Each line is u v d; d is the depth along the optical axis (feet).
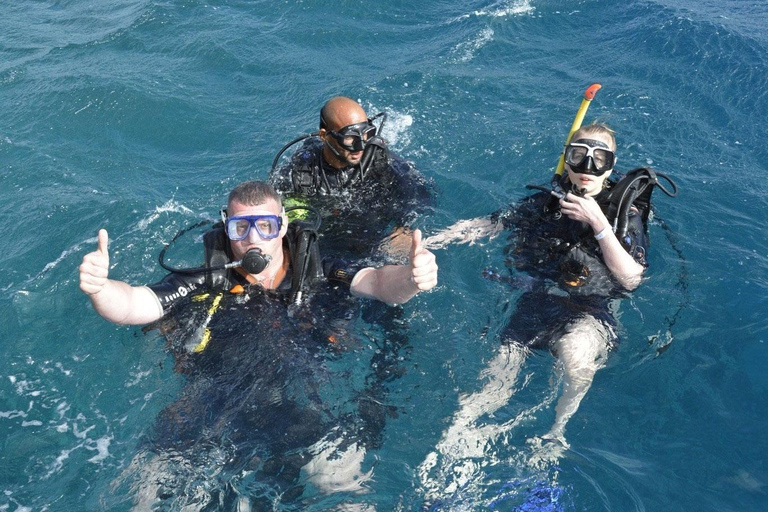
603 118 22.08
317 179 17.47
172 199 18.90
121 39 29.12
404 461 10.96
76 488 10.71
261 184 12.82
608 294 14.29
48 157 21.16
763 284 15.05
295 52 27.76
